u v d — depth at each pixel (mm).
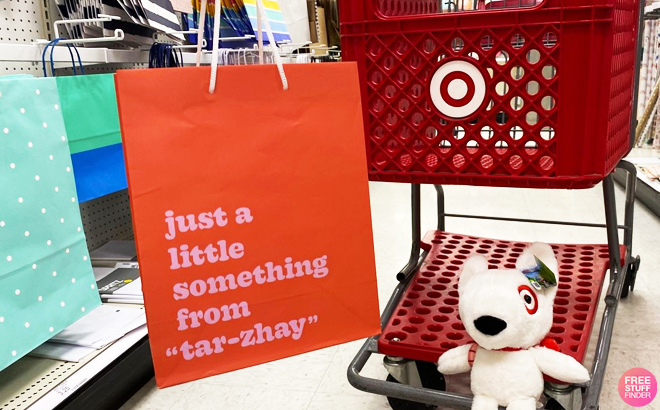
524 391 1069
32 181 1229
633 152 4586
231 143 753
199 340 781
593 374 1171
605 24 999
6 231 1163
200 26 775
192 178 740
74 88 1494
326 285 831
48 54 1583
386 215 3311
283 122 775
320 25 3920
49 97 1281
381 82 1187
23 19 1839
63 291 1323
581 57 1017
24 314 1209
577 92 1035
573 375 1059
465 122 1137
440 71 1127
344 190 818
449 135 1157
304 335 831
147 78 704
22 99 1200
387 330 1359
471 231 2887
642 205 3248
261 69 755
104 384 1447
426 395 1159
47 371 1420
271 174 779
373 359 1749
